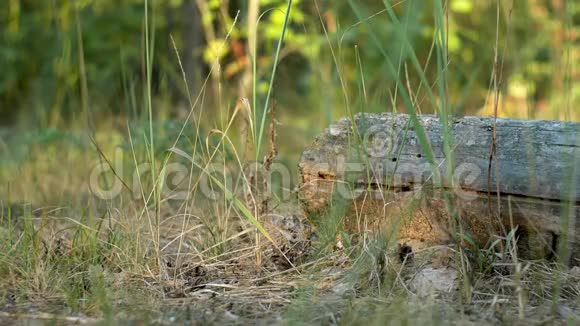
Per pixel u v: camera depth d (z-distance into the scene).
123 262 6.37
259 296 5.83
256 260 6.39
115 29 16.72
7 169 10.48
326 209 6.52
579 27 13.87
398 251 6.16
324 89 11.52
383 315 5.13
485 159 6.07
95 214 7.81
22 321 5.25
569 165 5.86
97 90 13.98
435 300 5.54
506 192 6.02
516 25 14.95
